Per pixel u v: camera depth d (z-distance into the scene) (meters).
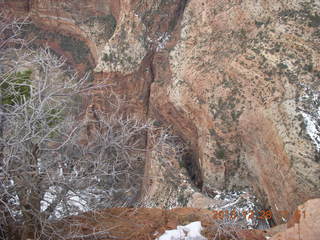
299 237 5.21
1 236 6.56
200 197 13.89
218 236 6.09
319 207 5.37
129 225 6.89
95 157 7.80
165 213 7.44
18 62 8.04
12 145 5.86
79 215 6.89
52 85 7.45
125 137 9.23
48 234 6.31
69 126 7.83
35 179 6.04
